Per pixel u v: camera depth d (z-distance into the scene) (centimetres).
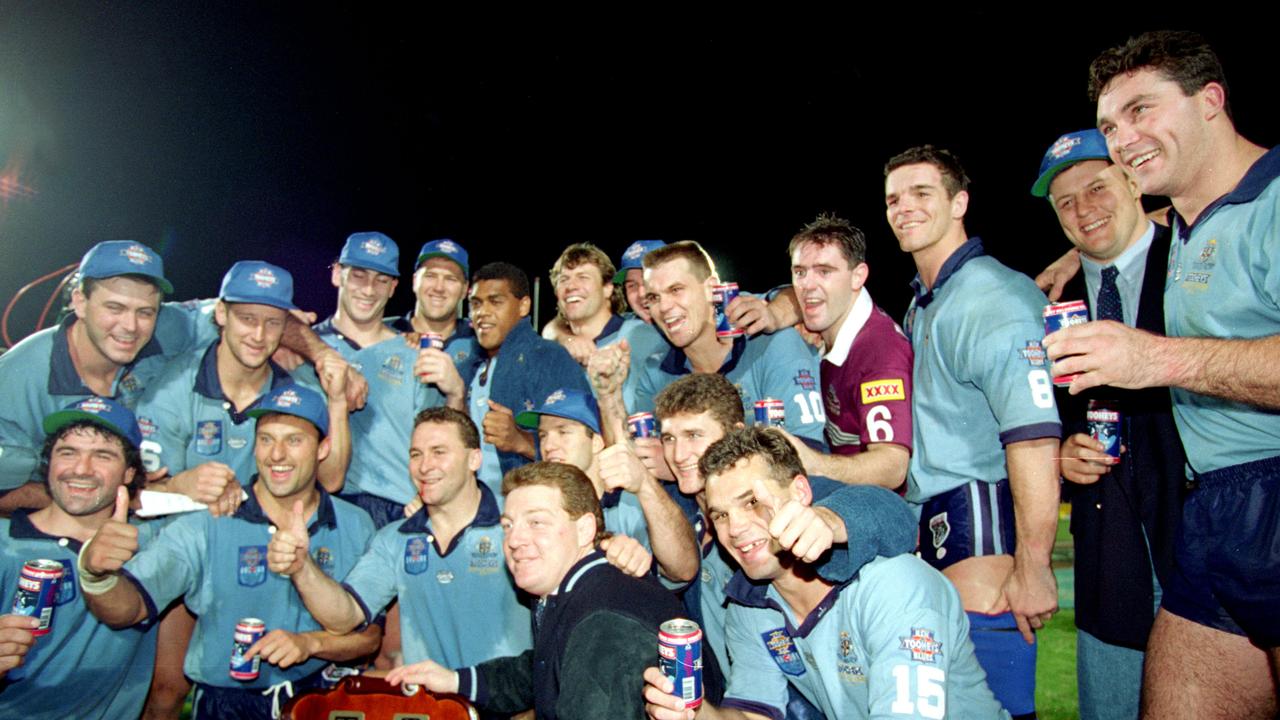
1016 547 284
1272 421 238
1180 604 266
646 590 277
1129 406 311
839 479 297
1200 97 234
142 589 361
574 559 296
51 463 366
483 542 379
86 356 398
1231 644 254
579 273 480
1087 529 324
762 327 375
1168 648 269
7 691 351
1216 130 236
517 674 335
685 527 325
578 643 258
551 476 300
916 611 239
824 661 261
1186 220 253
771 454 254
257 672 348
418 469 375
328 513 401
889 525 244
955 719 249
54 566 327
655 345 467
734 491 254
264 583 383
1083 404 335
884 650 239
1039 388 278
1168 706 268
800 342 374
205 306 451
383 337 475
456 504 382
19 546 363
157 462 399
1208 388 200
